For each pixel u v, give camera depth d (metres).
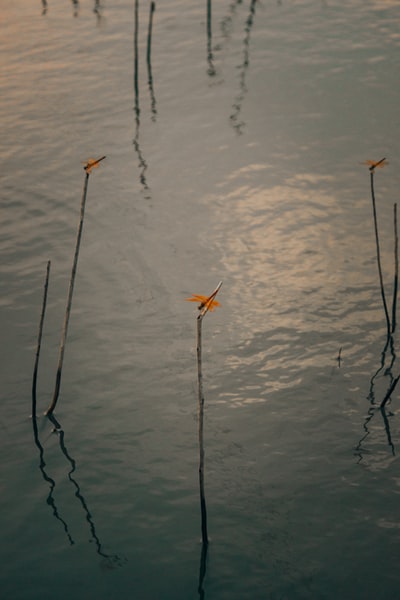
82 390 11.48
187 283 13.59
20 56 21.72
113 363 11.97
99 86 20.22
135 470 10.16
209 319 12.85
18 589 8.57
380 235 14.62
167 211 15.52
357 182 16.16
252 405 11.17
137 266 14.02
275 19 23.80
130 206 15.66
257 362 11.96
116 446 10.54
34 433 10.77
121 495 9.80
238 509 9.53
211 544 9.08
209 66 21.20
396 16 23.56
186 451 10.43
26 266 14.04
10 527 9.36
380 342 12.27
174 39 22.70
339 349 12.16
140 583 8.65
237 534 9.20
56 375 11.36
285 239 14.66
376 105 18.92
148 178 16.56
